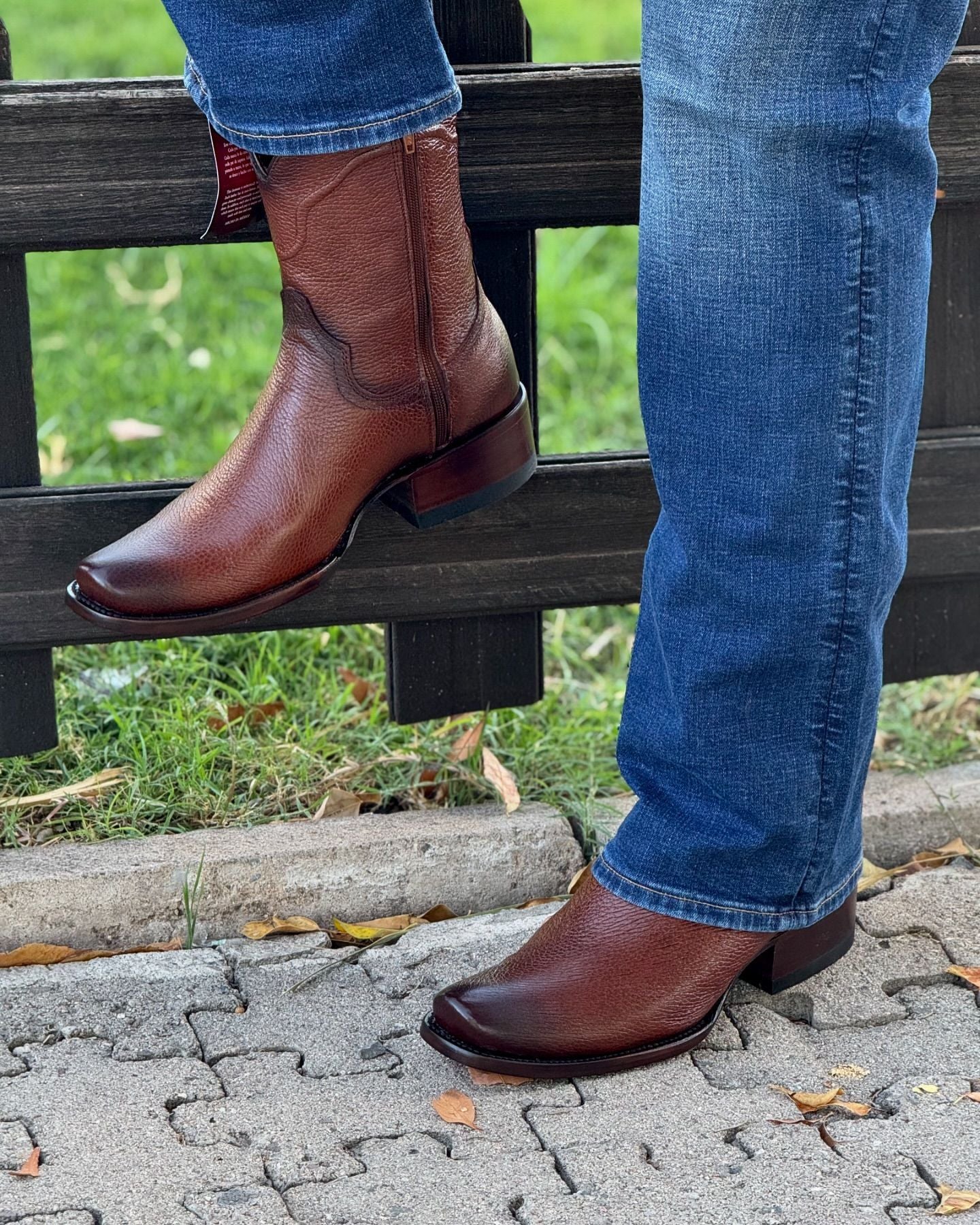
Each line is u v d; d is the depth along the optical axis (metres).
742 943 1.39
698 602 1.28
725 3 1.13
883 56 1.16
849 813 1.41
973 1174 1.23
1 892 1.60
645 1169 1.23
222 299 3.62
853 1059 1.40
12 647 1.75
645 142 1.26
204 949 1.59
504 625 1.89
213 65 1.28
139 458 2.81
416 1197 1.20
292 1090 1.34
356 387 1.38
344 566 1.79
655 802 1.38
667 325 1.25
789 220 1.18
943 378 1.89
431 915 1.71
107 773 1.87
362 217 1.34
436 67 1.32
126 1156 1.25
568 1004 1.34
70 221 1.62
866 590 1.28
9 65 1.62
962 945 1.58
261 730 2.03
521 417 1.51
